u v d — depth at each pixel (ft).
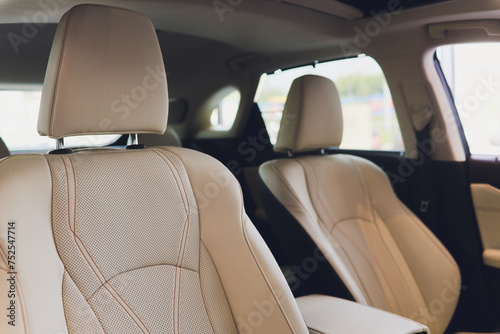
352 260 5.59
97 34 3.42
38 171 3.07
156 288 3.37
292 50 7.80
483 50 6.53
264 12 5.98
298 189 5.45
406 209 6.22
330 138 6.02
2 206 2.73
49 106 3.34
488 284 6.57
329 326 3.94
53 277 2.86
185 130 9.75
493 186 6.44
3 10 5.56
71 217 3.13
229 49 7.95
